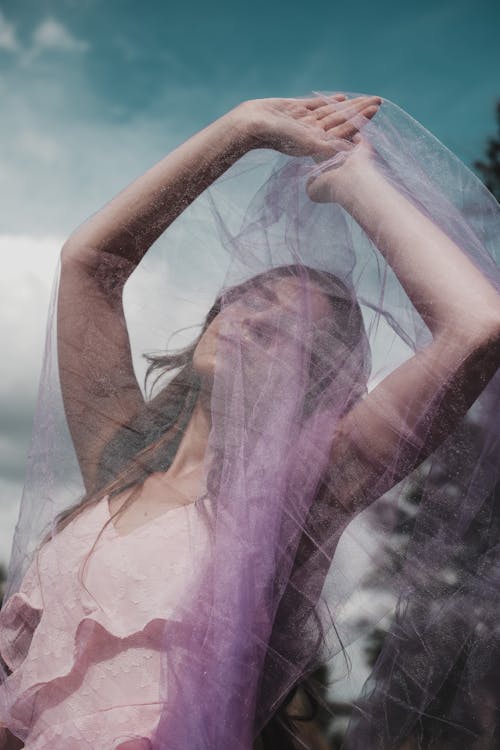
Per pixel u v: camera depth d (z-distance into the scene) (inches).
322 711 62.3
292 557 57.5
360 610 59.8
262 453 57.8
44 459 64.2
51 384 66.1
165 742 51.0
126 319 66.7
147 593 54.1
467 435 61.6
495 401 61.9
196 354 63.9
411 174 67.6
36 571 59.2
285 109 69.2
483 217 66.9
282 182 67.5
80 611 54.7
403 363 60.7
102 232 68.1
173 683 51.8
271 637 57.5
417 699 60.1
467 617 60.6
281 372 60.4
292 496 58.1
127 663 52.9
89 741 51.4
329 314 63.5
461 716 60.2
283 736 60.9
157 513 58.1
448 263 60.3
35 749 52.7
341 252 65.4
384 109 70.9
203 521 56.9
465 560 60.9
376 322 63.7
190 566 54.9
